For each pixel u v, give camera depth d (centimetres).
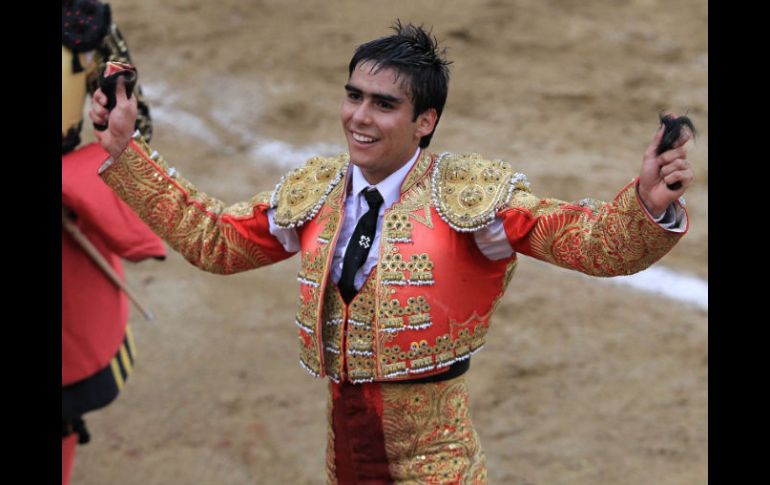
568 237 837
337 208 930
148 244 1352
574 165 2752
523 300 2094
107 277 1356
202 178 2694
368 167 886
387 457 947
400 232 895
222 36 3566
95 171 1311
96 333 1339
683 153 750
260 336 1994
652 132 2975
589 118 3053
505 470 1580
